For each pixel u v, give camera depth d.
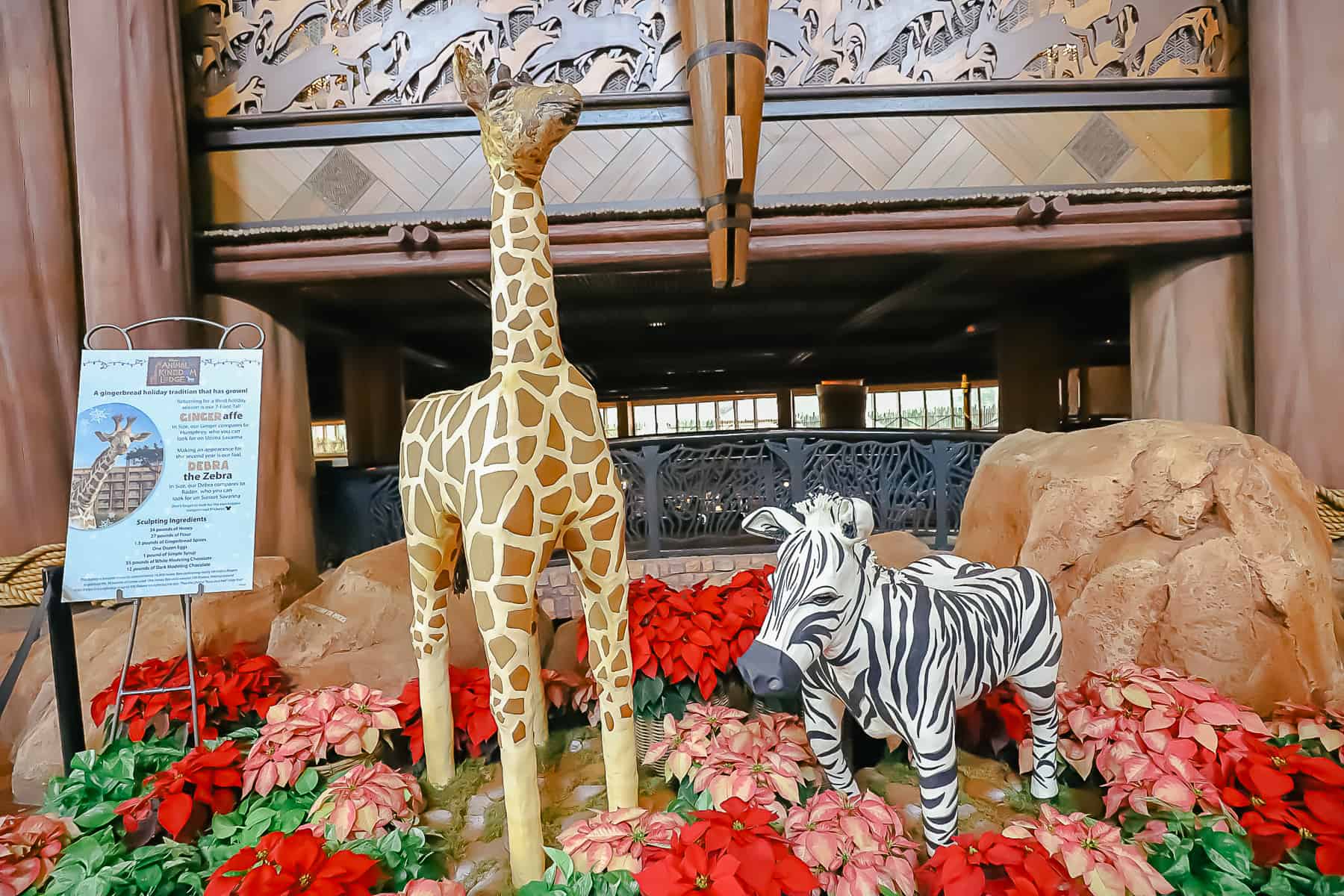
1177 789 1.22
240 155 2.70
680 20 2.58
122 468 1.52
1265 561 1.60
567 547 1.31
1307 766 1.24
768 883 0.96
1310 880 1.09
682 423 10.97
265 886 1.00
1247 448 1.68
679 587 3.11
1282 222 2.54
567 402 1.25
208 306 2.73
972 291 4.25
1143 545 1.70
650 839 1.15
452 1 2.68
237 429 1.59
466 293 3.42
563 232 2.72
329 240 2.69
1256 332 2.66
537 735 1.76
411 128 2.69
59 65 2.43
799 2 2.70
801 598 1.10
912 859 1.15
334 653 2.01
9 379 2.38
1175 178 2.79
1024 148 2.76
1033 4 2.73
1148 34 2.75
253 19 2.66
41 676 2.10
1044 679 1.37
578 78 2.70
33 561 2.38
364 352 4.66
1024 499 1.94
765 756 1.40
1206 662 1.60
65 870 1.20
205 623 2.08
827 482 3.46
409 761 1.72
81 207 2.37
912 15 2.71
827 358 8.53
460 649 2.09
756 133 2.48
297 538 2.93
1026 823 1.15
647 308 4.84
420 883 1.07
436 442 1.35
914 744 1.19
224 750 1.47
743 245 2.57
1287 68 2.50
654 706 1.80
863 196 2.74
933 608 1.20
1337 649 1.62
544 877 1.18
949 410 10.62
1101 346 7.06
